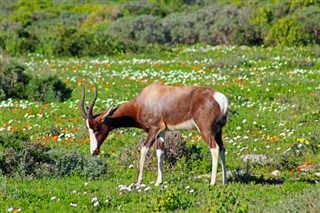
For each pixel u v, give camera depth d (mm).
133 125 41906
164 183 40125
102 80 84625
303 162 47594
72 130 61156
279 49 115438
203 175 44312
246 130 59938
